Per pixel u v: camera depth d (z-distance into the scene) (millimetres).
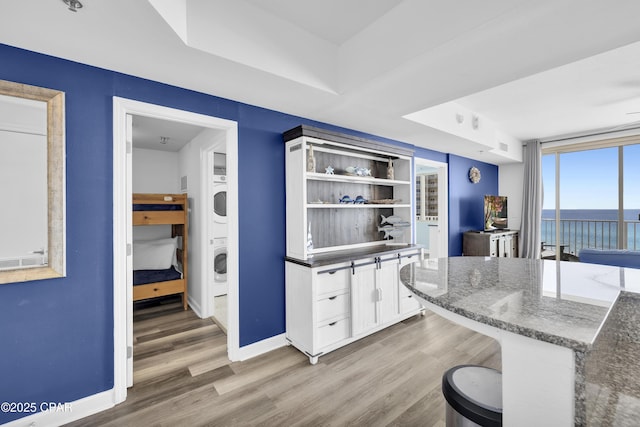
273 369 2316
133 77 2004
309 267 2438
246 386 2094
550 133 4902
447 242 4824
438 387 2047
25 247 1648
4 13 1336
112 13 1353
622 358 957
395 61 1932
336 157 3275
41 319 1708
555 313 844
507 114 3973
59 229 1725
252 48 1880
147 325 3221
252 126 2586
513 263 1641
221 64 1844
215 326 3189
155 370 2314
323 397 1957
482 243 4820
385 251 3039
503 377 786
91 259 1855
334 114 2848
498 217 5312
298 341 2576
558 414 681
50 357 1731
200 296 3463
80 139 1818
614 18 1424
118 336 1931
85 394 1832
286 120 2809
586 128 4582
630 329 1039
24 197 1646
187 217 3873
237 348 2467
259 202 2629
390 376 2191
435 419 1739
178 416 1801
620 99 3408
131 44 1617
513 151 5203
